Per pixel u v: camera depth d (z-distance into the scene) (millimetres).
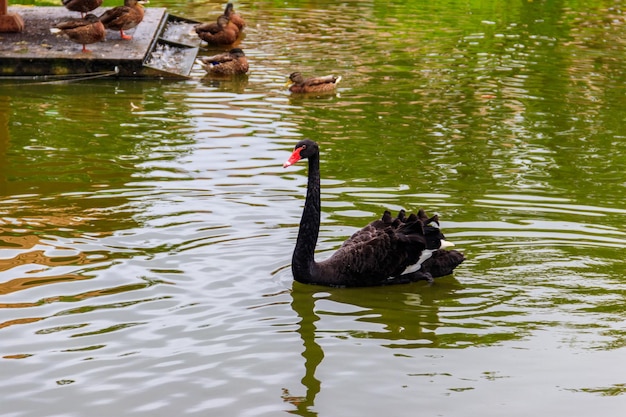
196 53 20203
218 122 15117
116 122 14977
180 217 10680
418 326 8195
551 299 8680
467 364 7488
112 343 7715
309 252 9039
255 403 6809
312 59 19953
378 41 21828
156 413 6637
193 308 8398
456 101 16734
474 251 9773
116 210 10867
